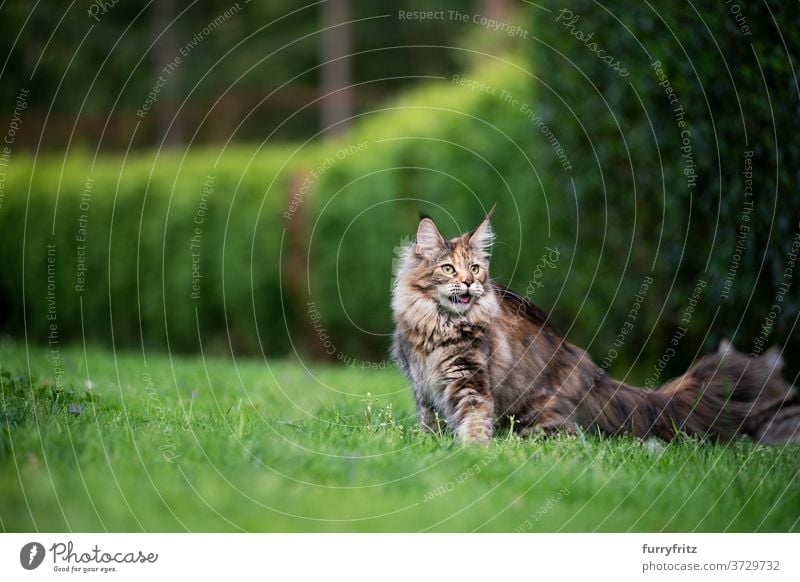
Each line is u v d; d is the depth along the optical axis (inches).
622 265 437.7
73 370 396.8
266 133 1047.0
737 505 222.4
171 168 733.9
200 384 375.6
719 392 309.6
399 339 322.0
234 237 699.4
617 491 221.8
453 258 303.3
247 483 209.3
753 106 320.5
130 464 214.2
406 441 259.4
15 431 235.0
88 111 1002.7
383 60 1056.8
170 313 723.4
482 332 300.8
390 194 620.7
